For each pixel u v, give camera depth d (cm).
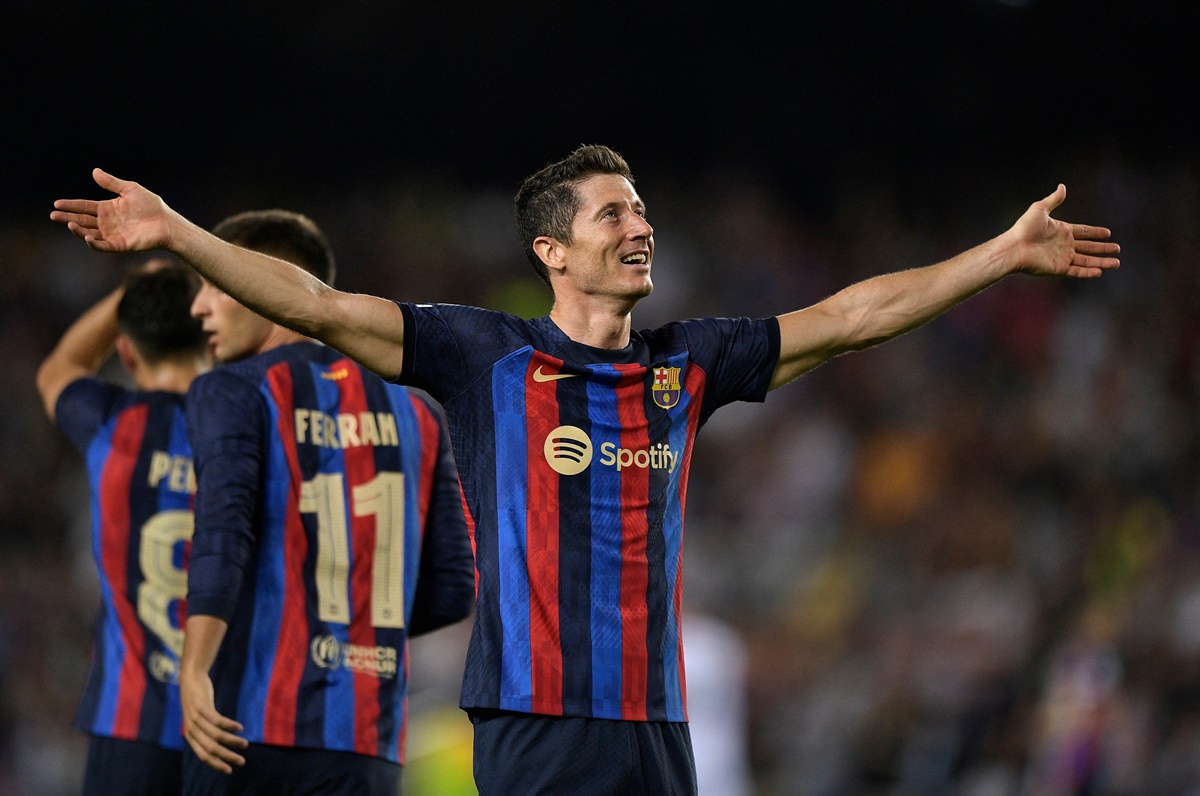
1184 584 3775
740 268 5462
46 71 5784
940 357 4844
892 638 4097
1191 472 4300
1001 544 4241
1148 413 4519
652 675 1109
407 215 5800
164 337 1616
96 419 1594
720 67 5828
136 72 5831
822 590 4331
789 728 4012
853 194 5700
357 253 5747
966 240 5475
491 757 1091
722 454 4734
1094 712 3381
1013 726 3619
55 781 3962
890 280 1270
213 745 1238
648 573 1122
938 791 3644
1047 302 4859
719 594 4428
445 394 1144
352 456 1399
